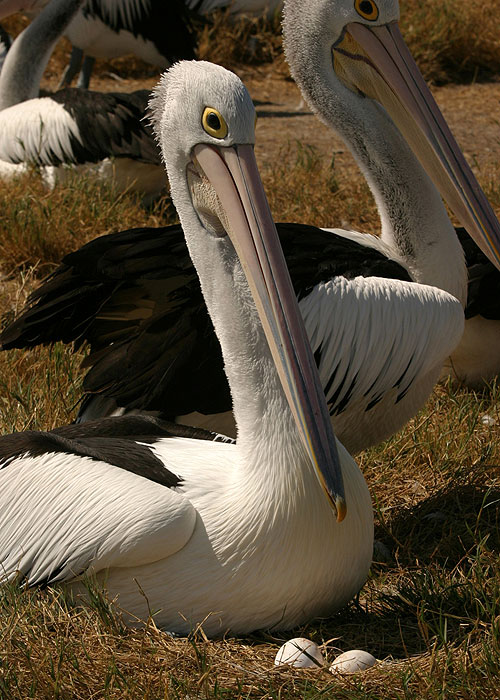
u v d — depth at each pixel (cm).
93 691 589
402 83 882
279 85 2341
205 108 616
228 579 628
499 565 716
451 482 869
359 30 893
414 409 874
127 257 816
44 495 655
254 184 611
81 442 699
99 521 627
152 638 625
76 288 844
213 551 628
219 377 785
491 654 604
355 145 907
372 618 689
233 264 625
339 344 793
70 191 1438
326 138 1927
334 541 633
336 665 605
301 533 622
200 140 621
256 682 588
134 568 639
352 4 888
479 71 2388
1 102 1688
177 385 783
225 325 628
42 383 991
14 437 716
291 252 819
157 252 816
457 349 1067
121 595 646
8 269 1320
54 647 614
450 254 884
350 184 1587
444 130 868
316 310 790
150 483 638
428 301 817
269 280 597
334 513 604
